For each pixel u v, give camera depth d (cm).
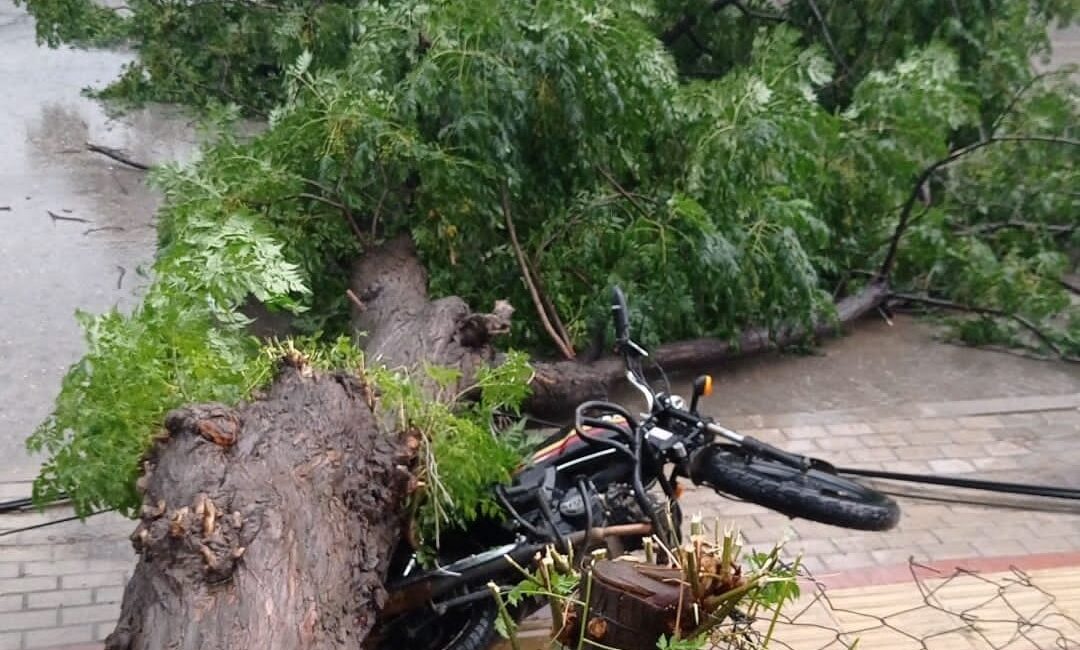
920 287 732
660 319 596
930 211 707
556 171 607
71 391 339
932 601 409
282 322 634
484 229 590
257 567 264
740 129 604
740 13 880
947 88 718
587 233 615
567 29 567
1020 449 550
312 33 793
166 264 393
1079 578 431
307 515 286
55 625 393
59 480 332
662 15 864
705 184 613
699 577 214
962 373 639
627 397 583
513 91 560
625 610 220
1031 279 684
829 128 656
